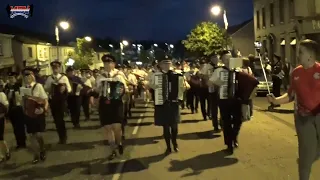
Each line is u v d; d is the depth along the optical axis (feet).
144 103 67.87
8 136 40.52
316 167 22.36
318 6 68.54
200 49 155.12
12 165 27.27
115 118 26.81
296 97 16.03
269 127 36.22
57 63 32.96
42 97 26.94
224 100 26.61
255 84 26.13
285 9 100.17
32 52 152.46
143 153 28.66
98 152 29.91
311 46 15.44
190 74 48.91
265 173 22.16
